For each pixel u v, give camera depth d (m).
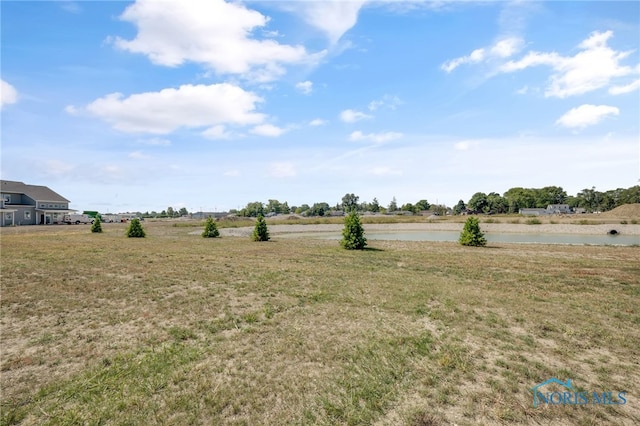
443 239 32.22
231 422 3.37
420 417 3.44
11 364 4.64
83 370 4.47
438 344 5.31
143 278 10.26
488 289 9.07
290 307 7.39
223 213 126.62
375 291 8.81
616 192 120.44
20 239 23.56
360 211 131.75
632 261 14.24
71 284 9.41
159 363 4.66
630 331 5.88
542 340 5.51
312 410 3.57
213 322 6.37
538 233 40.94
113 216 73.94
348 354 4.93
